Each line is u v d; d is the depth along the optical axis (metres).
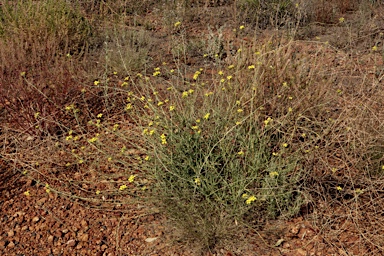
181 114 3.60
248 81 3.74
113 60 5.24
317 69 4.31
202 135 3.37
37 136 3.95
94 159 3.73
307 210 3.03
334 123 3.38
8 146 3.94
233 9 7.09
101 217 3.18
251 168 3.07
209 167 3.10
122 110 4.40
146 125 3.89
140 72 5.15
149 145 3.47
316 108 3.70
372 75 4.46
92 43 5.88
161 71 5.17
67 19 5.82
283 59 3.94
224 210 3.02
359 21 6.26
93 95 4.65
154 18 7.07
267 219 3.00
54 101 4.27
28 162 3.73
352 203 3.06
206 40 6.00
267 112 3.68
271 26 6.34
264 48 4.06
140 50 5.53
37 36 5.43
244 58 3.99
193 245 2.86
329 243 2.80
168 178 3.19
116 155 3.68
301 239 2.87
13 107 4.26
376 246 2.76
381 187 3.00
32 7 5.80
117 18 6.82
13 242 3.02
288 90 3.74
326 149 3.31
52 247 2.97
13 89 4.30
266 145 3.27
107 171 3.58
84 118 4.30
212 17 6.89
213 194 3.04
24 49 5.14
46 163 3.72
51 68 4.84
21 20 5.52
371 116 3.40
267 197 2.95
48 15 5.76
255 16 6.48
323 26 6.38
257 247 2.84
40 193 3.42
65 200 3.35
